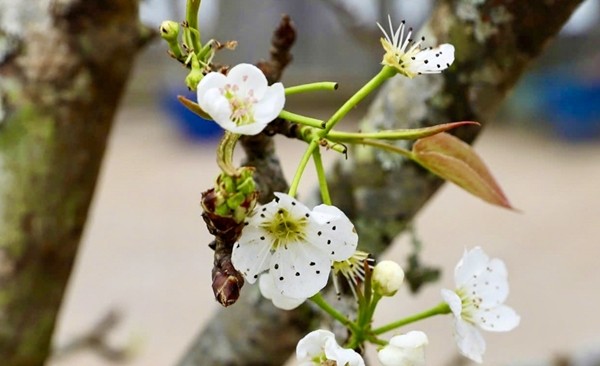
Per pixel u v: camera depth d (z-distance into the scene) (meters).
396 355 0.41
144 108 2.88
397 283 0.41
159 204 2.09
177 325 1.51
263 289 0.42
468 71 0.54
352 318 0.45
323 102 2.70
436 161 0.47
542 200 2.06
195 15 0.41
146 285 1.67
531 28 0.52
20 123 0.56
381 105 0.56
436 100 0.55
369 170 0.57
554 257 1.72
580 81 2.69
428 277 0.60
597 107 2.65
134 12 0.56
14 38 0.56
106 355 0.88
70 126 0.57
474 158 0.47
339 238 0.39
